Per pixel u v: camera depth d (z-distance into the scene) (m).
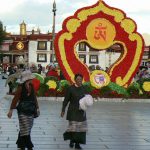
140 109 22.02
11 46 92.62
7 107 21.69
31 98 10.91
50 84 26.00
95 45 27.05
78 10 27.06
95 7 27.09
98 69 29.12
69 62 26.86
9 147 11.59
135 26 27.41
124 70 27.19
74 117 11.53
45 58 78.81
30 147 10.99
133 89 26.61
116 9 27.25
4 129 14.66
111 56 72.81
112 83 26.53
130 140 13.02
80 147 11.67
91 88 26.08
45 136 13.47
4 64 78.44
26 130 10.85
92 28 27.03
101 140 12.98
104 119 17.83
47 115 18.72
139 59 27.41
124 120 17.58
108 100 25.92
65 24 26.92
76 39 27.00
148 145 12.27
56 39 26.86
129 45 27.36
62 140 12.81
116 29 27.22
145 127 15.71
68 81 26.59
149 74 34.97
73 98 11.62
